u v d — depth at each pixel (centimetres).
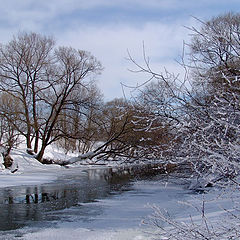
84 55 2834
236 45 361
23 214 960
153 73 405
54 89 2845
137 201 1109
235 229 332
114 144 2150
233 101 361
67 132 3098
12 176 2080
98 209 1015
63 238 691
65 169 2925
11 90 2792
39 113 3266
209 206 693
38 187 1636
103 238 666
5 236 725
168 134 484
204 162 372
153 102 425
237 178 336
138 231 694
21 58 2775
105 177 2167
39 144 3934
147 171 1011
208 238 332
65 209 1031
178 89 399
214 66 397
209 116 377
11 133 2939
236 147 297
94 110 2692
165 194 1162
